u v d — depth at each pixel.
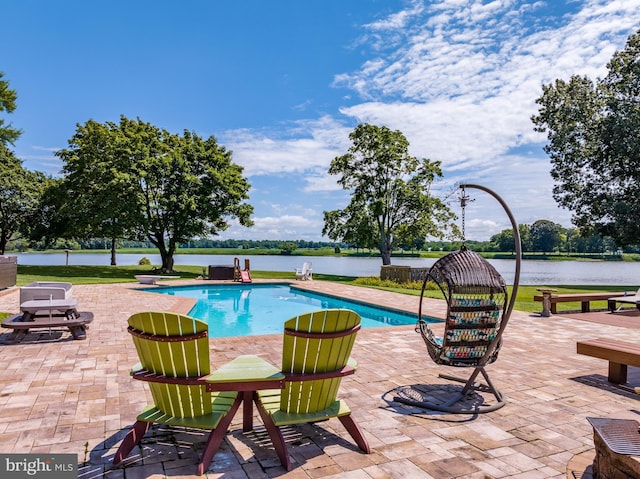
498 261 61.41
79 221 27.41
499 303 4.35
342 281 24.28
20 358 5.95
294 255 76.62
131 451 3.17
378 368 5.74
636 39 24.53
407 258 59.03
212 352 6.69
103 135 27.39
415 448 3.30
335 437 3.50
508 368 5.87
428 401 4.41
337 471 2.91
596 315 11.58
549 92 27.17
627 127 23.23
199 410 3.08
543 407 4.30
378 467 2.98
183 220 27.20
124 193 25.36
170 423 2.98
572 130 26.48
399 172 31.34
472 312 4.27
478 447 3.34
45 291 8.00
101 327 8.44
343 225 31.31
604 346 5.20
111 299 13.26
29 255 68.19
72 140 30.19
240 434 3.53
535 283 27.11
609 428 2.74
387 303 13.30
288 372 3.15
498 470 2.96
